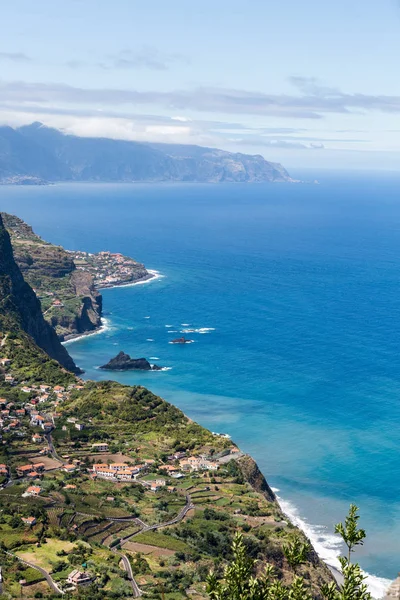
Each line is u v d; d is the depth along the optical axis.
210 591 86.81
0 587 164.25
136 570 179.38
